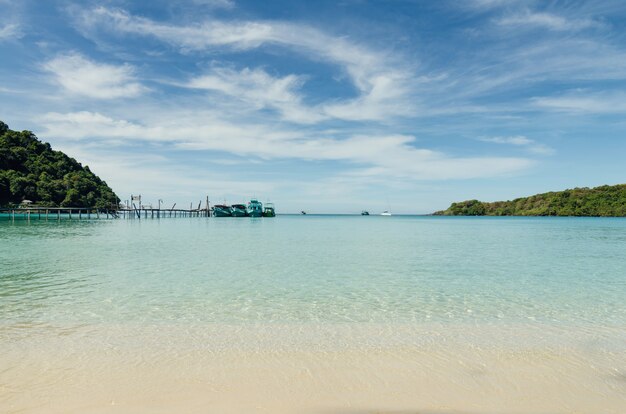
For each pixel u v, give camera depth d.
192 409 5.25
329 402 5.50
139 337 8.23
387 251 26.47
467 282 15.02
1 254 22.81
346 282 14.95
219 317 9.92
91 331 8.61
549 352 7.49
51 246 27.89
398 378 6.29
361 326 9.21
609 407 5.41
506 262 20.70
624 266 19.23
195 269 17.88
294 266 19.12
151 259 21.30
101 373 6.34
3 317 9.70
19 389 5.74
